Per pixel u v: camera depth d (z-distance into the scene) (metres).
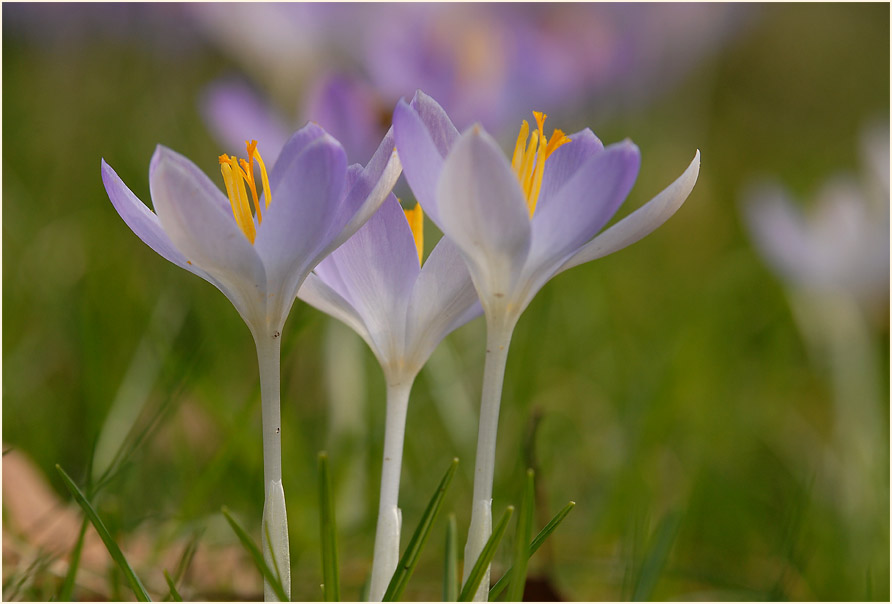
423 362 0.56
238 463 0.73
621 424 0.91
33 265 1.04
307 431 0.88
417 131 0.53
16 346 0.95
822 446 0.98
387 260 0.56
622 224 0.55
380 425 0.88
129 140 1.26
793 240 0.98
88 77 1.67
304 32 1.09
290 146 0.56
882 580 0.74
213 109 0.76
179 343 0.86
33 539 0.66
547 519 0.66
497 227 0.54
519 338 1.04
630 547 0.70
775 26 2.07
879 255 0.95
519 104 1.00
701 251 1.53
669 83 1.59
